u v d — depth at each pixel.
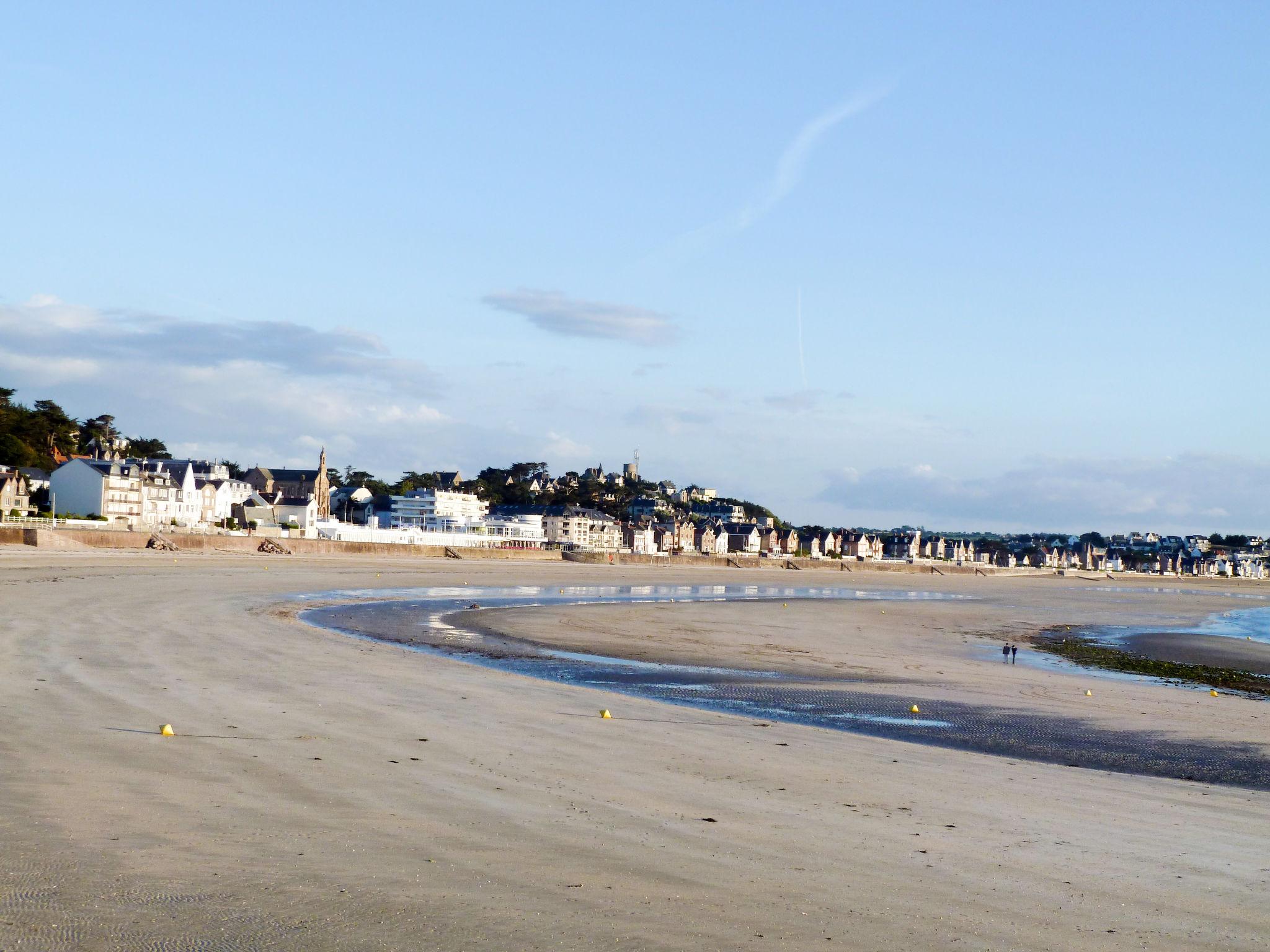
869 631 59.44
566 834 12.71
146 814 12.33
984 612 84.00
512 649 41.72
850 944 9.38
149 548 98.31
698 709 26.97
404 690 25.62
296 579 79.81
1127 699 33.88
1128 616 88.56
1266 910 11.15
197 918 9.07
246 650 32.50
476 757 17.44
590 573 129.75
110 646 30.47
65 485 125.75
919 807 15.73
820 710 28.70
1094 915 10.69
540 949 8.80
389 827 12.50
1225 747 24.70
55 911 9.02
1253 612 108.19
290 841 11.61
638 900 10.29
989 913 10.55
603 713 23.97
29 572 61.59
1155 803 17.36
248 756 16.28
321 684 25.73
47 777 13.84
